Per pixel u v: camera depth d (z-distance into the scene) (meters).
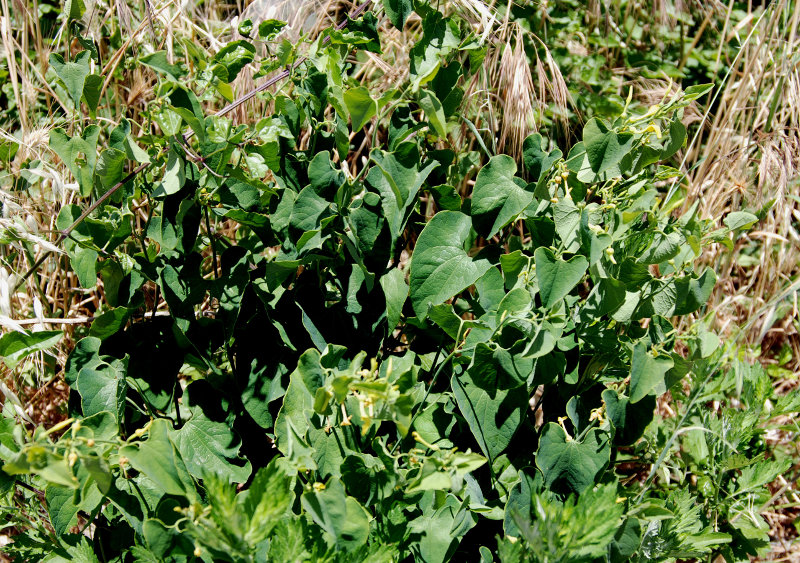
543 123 2.63
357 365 1.14
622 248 1.44
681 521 1.52
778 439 2.28
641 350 1.36
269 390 1.48
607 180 1.45
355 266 1.53
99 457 1.08
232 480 1.38
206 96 1.52
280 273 1.41
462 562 1.47
